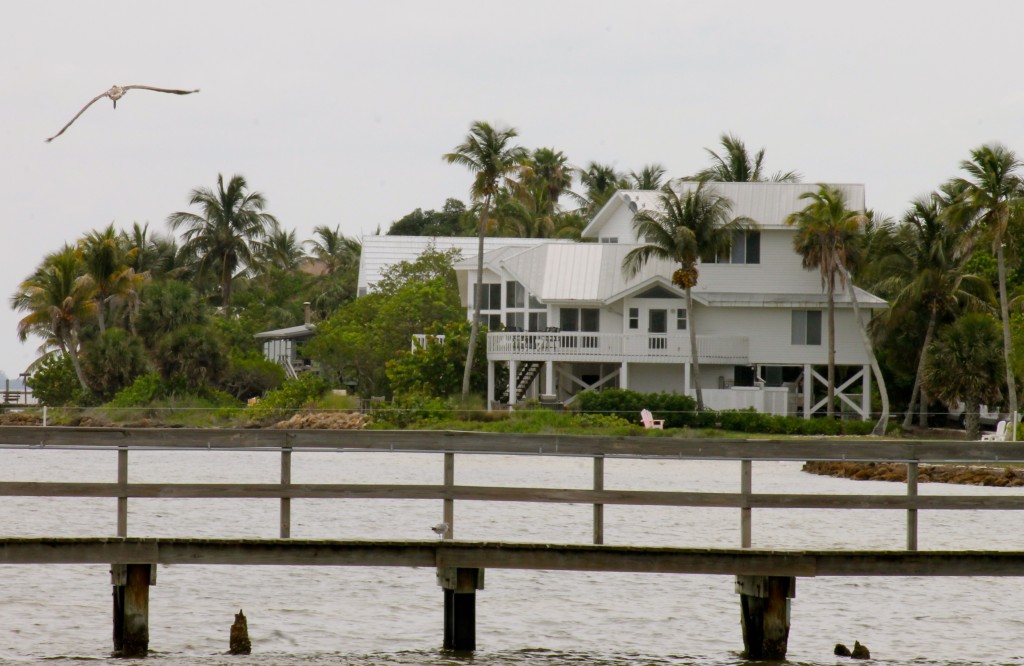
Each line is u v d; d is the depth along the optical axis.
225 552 70.38
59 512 127.62
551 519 130.75
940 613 88.44
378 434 72.38
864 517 139.25
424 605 88.19
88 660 72.00
